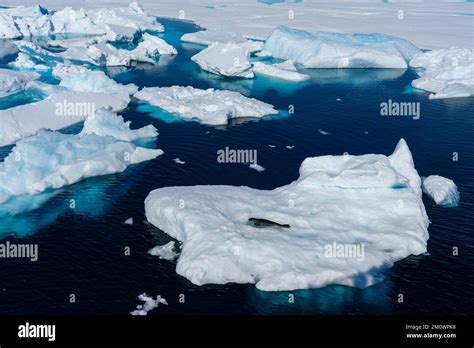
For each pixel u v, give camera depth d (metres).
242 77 85.62
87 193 42.94
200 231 33.75
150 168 48.03
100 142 50.34
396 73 90.00
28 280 31.19
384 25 139.62
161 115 65.19
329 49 95.44
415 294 30.17
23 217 38.84
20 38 122.31
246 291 30.20
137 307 28.80
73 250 34.47
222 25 139.75
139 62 98.50
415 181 42.38
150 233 36.72
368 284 30.80
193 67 93.88
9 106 67.94
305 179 40.22
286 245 32.88
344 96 74.75
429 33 124.88
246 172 47.03
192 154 51.69
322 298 29.73
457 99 72.81
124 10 140.12
